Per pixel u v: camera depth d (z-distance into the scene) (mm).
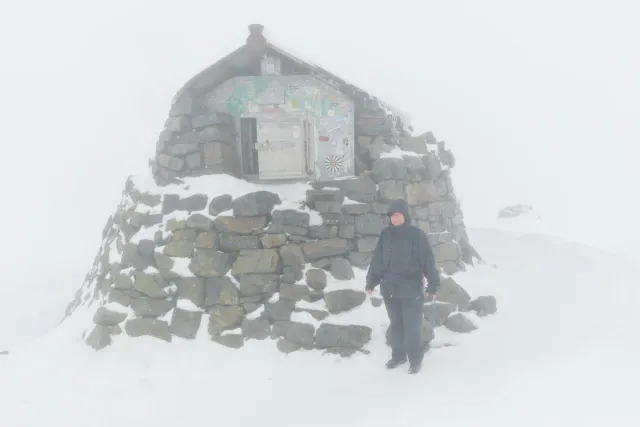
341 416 3791
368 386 4281
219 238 5789
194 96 6781
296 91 6676
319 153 6715
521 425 3301
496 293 6270
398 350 4508
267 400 4281
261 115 6691
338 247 5766
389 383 4270
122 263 6070
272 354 5109
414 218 6387
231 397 4406
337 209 5867
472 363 4453
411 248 4414
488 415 3488
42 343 6016
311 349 5102
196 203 6004
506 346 4777
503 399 3711
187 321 5488
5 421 4105
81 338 5875
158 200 6324
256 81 6656
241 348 5250
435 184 6879
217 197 5941
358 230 5910
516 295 6297
